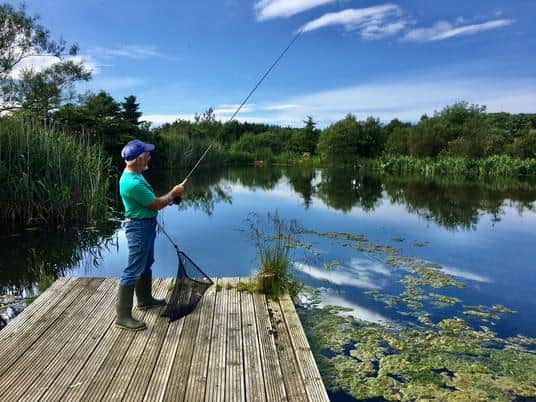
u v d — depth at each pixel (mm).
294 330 3305
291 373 2691
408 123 41844
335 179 22312
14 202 8680
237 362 2807
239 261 6539
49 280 4941
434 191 16516
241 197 14422
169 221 9945
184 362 2795
